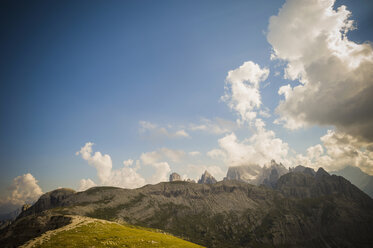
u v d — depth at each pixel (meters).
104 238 86.06
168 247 83.00
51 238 83.50
